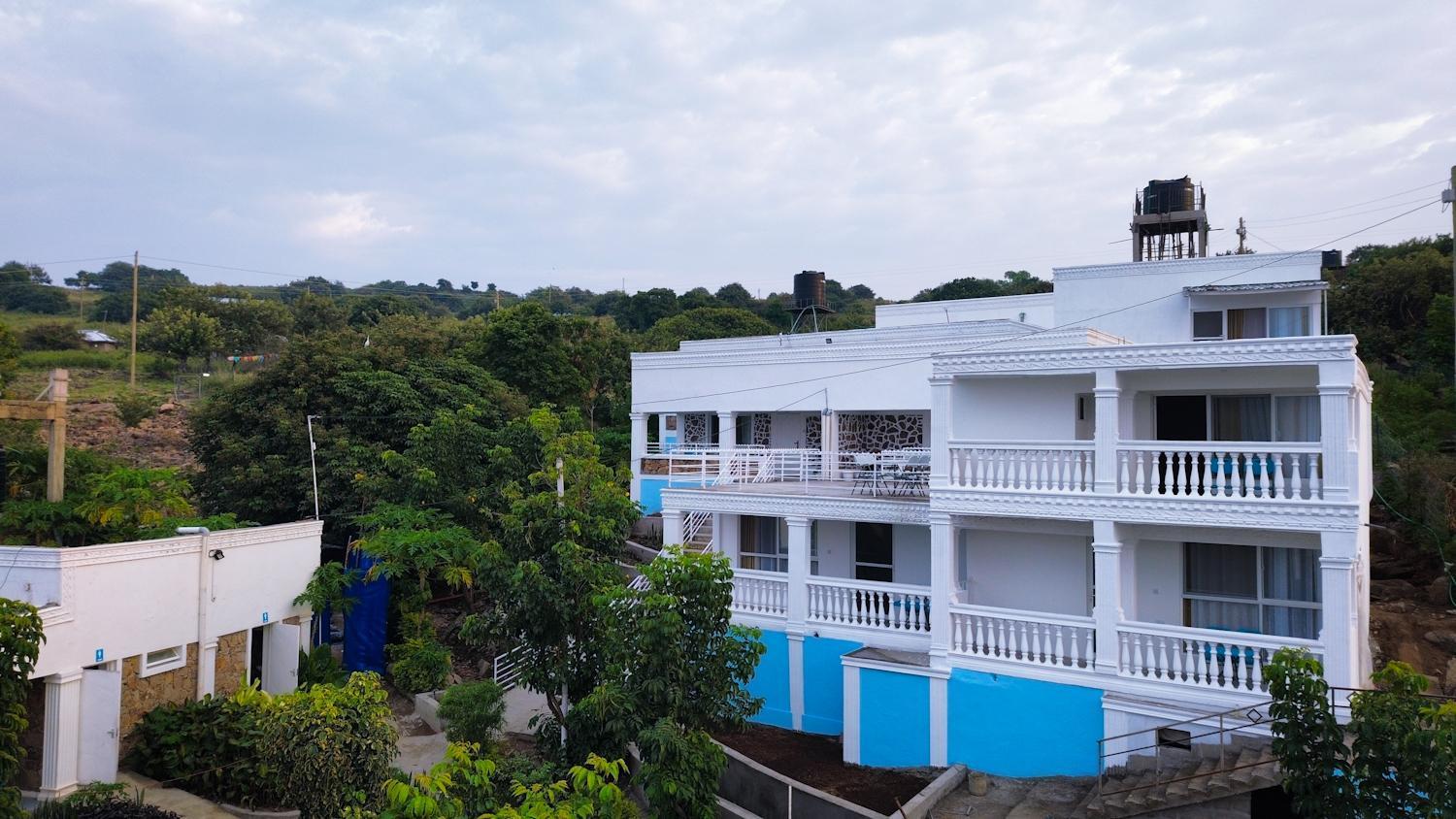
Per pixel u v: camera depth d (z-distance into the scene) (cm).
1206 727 1327
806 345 2912
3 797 1109
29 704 1437
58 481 1942
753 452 2597
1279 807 1199
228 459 2472
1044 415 1653
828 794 1323
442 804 786
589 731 1212
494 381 3109
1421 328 4059
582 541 1377
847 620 1772
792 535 1847
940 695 1544
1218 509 1354
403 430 2591
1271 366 1334
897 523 1838
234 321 5578
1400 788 923
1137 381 1596
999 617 1520
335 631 2370
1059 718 1452
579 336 4591
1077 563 1645
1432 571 2328
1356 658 1392
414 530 2134
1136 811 1219
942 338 2798
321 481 2386
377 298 7131
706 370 3009
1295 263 2292
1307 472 1446
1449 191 1906
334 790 1016
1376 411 3228
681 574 1184
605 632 1252
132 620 1559
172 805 1412
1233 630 1522
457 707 1526
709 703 1171
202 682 1694
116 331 6009
